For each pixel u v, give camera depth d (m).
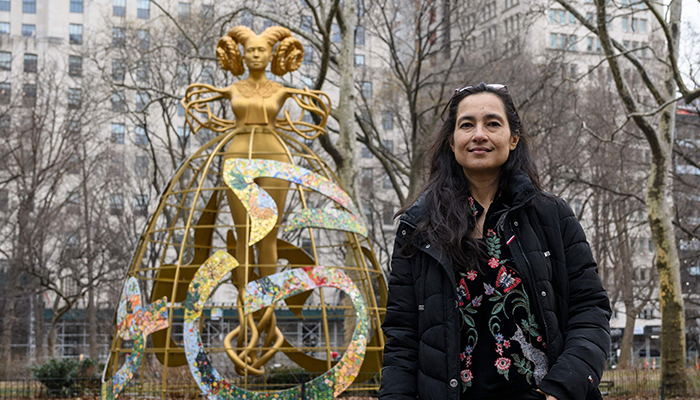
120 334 8.09
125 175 32.84
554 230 2.43
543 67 22.75
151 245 28.94
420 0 23.58
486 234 2.44
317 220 8.41
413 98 23.86
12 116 29.39
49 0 48.41
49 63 32.62
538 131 21.70
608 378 19.27
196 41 22.58
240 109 8.85
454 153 2.63
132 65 24.39
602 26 15.38
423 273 2.44
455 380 2.29
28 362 25.69
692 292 29.69
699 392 16.94
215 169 26.45
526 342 2.32
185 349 7.55
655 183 17.52
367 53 35.03
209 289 7.72
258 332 8.20
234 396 7.52
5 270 32.62
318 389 7.68
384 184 41.25
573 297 2.39
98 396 16.36
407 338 2.46
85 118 29.02
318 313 44.22
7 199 29.08
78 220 31.53
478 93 2.57
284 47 9.21
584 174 28.48
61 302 45.16
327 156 29.36
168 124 24.12
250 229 8.20
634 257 40.34
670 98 17.73
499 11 28.12
